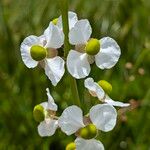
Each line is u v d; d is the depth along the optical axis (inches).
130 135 18.5
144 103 18.8
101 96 10.4
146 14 23.0
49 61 10.4
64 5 10.2
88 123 10.1
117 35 22.6
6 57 21.2
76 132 10.2
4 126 18.8
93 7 23.2
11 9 23.4
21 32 22.2
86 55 10.2
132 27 22.7
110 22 22.9
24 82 20.1
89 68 10.2
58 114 19.0
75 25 10.1
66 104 19.1
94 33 22.6
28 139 18.5
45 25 22.5
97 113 10.1
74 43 10.2
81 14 23.0
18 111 19.0
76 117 10.0
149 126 18.7
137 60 20.0
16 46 21.5
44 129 10.9
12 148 18.3
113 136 18.1
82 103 14.2
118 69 20.7
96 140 10.2
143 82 20.2
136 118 18.7
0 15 22.0
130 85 20.0
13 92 19.7
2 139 18.6
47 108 10.9
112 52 10.3
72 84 10.7
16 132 18.6
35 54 10.4
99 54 10.3
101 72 20.4
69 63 10.2
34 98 19.7
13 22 22.8
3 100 19.5
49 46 10.4
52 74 10.4
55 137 18.2
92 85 10.2
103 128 10.1
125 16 23.2
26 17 22.7
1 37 21.5
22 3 23.5
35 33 22.1
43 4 23.0
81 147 10.1
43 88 19.8
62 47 10.6
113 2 23.4
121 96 19.4
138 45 22.1
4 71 20.9
